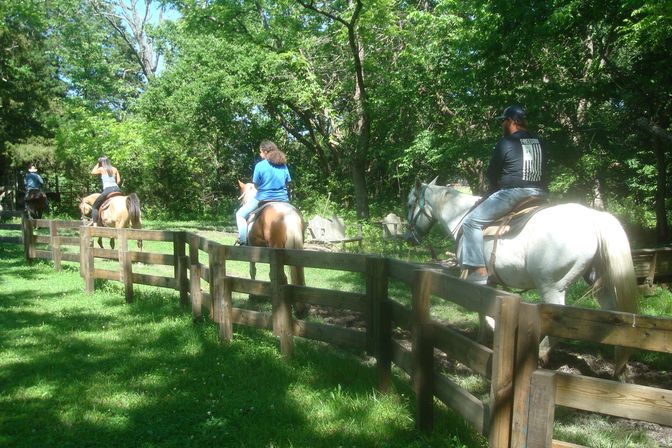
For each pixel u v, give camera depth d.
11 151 29.59
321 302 5.64
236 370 5.65
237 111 26.38
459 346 3.95
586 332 3.18
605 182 21.52
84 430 4.39
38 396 5.08
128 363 5.91
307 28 26.30
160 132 29.69
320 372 5.53
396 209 26.61
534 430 3.21
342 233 17.98
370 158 28.19
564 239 4.97
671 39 13.01
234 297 9.65
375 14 22.33
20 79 30.50
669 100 14.92
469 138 19.58
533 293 9.20
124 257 8.97
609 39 14.52
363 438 4.16
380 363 5.01
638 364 6.15
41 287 10.26
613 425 4.56
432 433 4.20
